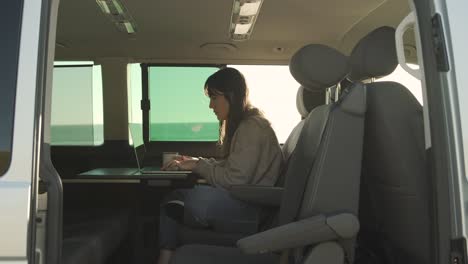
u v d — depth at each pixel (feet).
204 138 13.02
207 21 10.33
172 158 10.96
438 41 4.92
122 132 13.03
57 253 4.62
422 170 5.36
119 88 12.71
